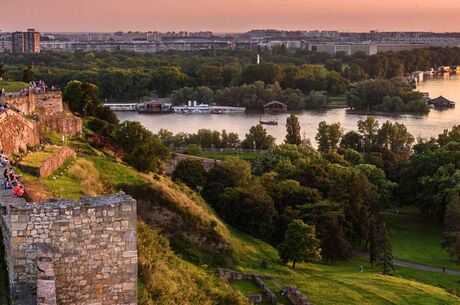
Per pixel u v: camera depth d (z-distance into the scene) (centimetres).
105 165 7469
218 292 5316
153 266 4156
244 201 9825
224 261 7450
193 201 8812
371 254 9256
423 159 13262
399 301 7200
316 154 14550
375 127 17875
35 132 7112
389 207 13012
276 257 8619
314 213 9862
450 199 11481
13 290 2798
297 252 8288
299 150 14750
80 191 5312
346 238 10181
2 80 12094
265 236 9725
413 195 13050
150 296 3759
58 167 6138
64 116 9125
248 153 17100
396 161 14888
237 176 10731
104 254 2953
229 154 16925
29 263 2830
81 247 2912
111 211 2938
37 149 6481
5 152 5756
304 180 12094
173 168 12738
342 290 7406
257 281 7056
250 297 6488
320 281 7738
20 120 6588
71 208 2880
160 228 7088
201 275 5709
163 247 5359
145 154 8869
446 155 13275
